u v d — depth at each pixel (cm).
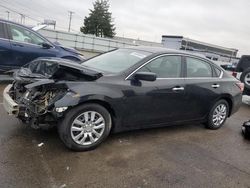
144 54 470
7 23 762
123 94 416
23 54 782
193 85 503
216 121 570
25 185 306
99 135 409
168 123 495
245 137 540
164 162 394
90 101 391
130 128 446
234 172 389
